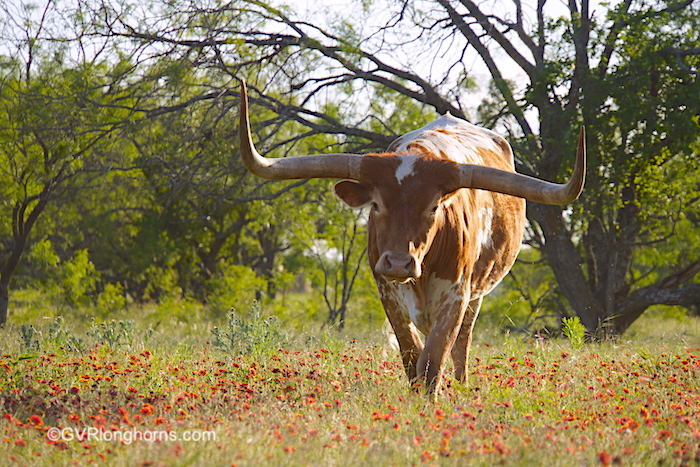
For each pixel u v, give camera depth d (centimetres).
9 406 860
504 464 621
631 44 2275
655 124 2183
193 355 1323
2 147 2456
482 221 1146
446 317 1003
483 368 1179
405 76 2616
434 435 729
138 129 2398
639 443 719
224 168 2495
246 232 3991
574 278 2448
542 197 884
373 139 2561
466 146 1201
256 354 1259
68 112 2333
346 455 649
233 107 2481
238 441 681
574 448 673
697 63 2377
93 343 1518
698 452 695
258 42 2541
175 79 2333
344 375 1080
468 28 2550
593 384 1033
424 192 899
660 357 1280
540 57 2466
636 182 2408
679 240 2858
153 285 3875
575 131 2227
